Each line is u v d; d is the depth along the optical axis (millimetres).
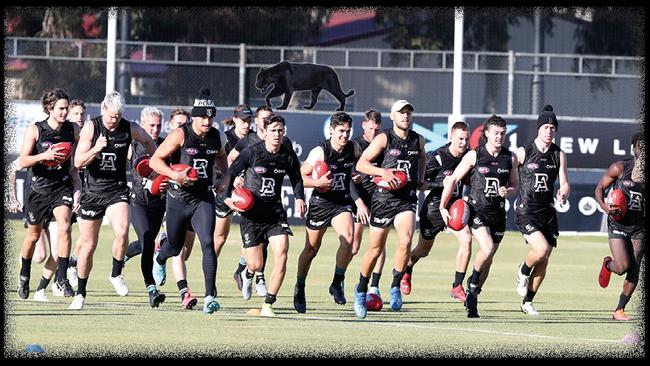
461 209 40844
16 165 45875
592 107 105000
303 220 95625
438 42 117750
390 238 92188
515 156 42312
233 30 117062
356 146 41625
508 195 41562
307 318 39594
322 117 94250
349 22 119375
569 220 96562
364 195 46688
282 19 118250
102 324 35719
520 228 42688
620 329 38375
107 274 57875
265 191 39000
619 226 41781
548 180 42438
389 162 40688
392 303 43438
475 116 94625
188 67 101938
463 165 42062
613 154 96688
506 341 33844
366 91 107750
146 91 103312
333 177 41281
